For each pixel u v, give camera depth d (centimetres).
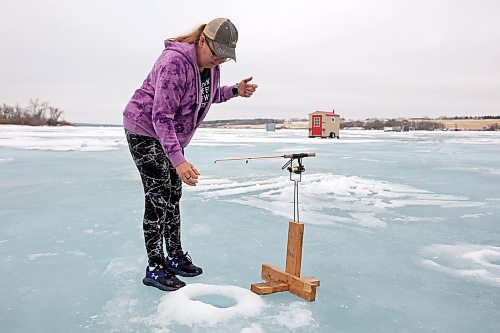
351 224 436
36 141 2011
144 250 341
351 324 215
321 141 2425
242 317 218
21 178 779
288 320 217
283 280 261
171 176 272
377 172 915
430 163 1135
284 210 502
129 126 257
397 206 533
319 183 705
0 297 248
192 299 244
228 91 297
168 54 242
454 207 530
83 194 609
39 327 210
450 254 336
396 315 227
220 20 243
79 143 1875
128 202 548
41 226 419
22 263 309
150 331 204
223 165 1036
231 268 298
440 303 244
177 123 258
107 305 235
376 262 316
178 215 283
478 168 1009
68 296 249
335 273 292
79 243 361
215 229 411
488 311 234
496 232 407
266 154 1384
